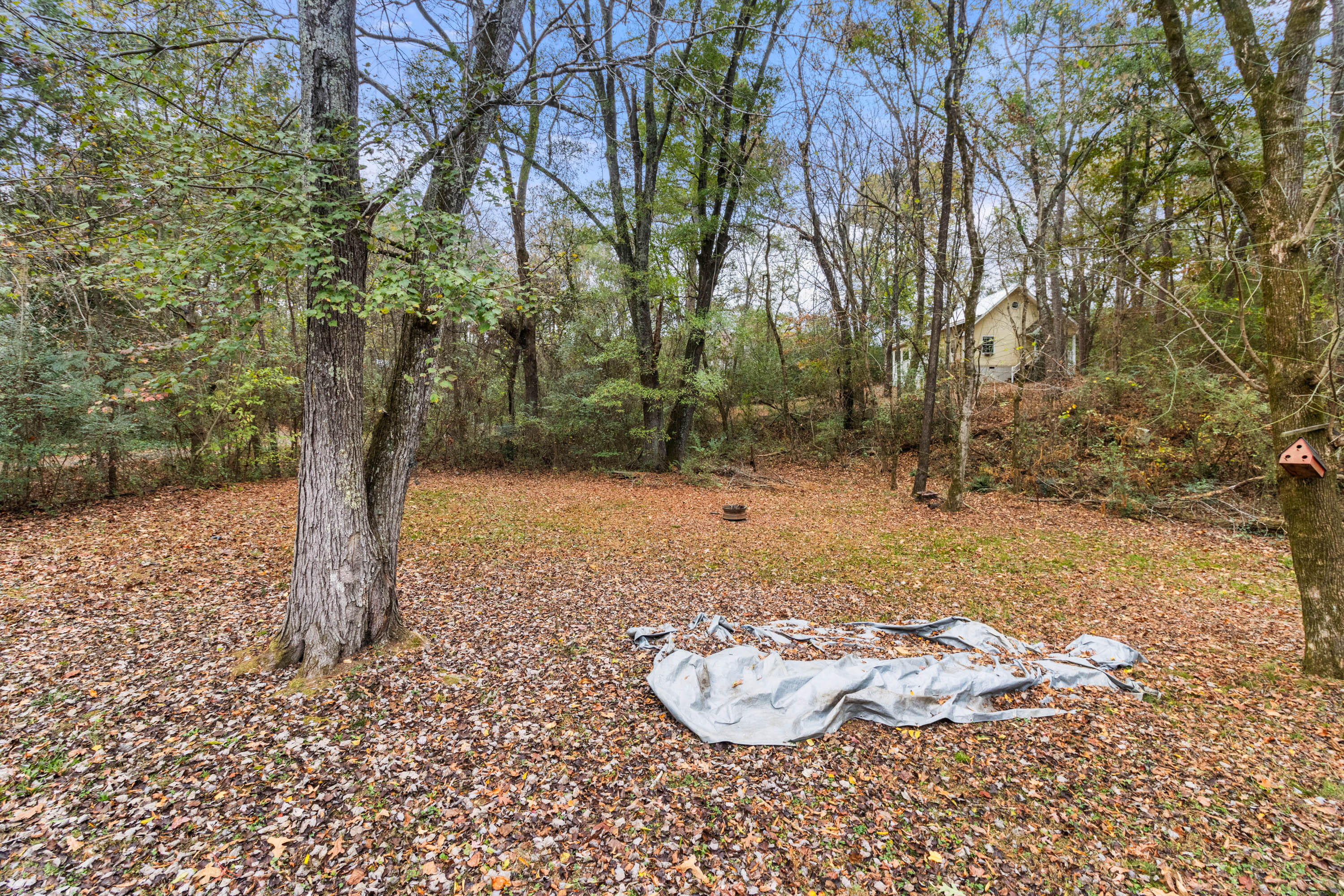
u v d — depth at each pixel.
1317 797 2.95
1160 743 3.46
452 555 7.45
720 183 13.88
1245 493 9.84
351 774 3.04
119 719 3.44
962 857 2.59
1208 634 5.25
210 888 2.31
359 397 4.20
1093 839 2.71
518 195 14.50
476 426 16.09
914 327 15.14
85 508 9.02
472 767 3.14
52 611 5.05
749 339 17.11
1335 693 3.88
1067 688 4.12
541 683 4.09
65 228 3.53
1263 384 4.34
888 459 16.25
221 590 5.74
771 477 15.55
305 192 3.14
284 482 12.60
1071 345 18.73
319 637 4.08
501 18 4.47
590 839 2.65
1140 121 9.89
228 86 5.62
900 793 3.01
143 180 3.28
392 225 3.59
